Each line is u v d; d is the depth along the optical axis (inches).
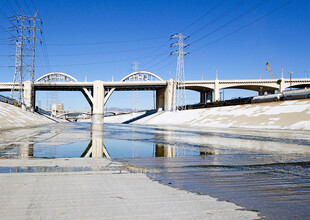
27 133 1127.6
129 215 177.5
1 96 2397.9
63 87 4192.9
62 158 457.7
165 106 4303.6
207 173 335.6
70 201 204.1
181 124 2984.7
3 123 1488.7
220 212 187.9
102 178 287.0
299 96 2332.7
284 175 328.5
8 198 209.0
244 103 2977.4
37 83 3949.3
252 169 369.7
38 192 226.8
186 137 1074.1
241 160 459.5
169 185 264.2
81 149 617.3
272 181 293.3
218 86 4429.1
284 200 222.5
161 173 330.3
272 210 196.4
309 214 189.5
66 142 779.4
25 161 410.6
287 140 927.7
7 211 180.4
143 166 386.3
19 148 604.1
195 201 212.2
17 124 1697.8
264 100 2711.6
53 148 622.2
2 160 418.0
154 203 203.8
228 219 174.7
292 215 186.5
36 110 4306.1
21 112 2444.6
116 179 283.6
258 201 217.9
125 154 543.8
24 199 207.0
